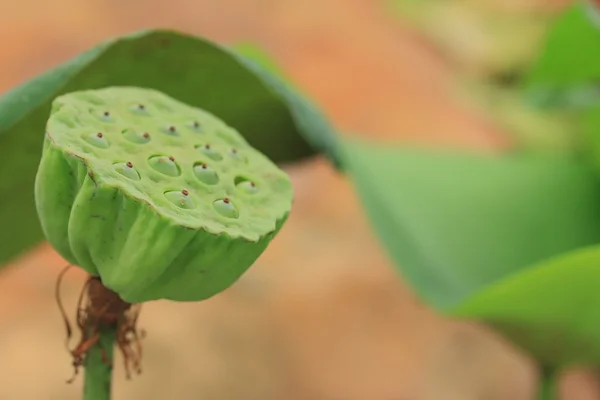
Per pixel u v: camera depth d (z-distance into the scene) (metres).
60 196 0.59
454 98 2.10
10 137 0.70
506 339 0.83
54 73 0.69
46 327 1.36
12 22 1.80
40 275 1.43
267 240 0.59
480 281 0.95
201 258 0.58
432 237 0.96
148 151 0.61
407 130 1.87
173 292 0.59
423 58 2.25
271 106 0.80
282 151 0.85
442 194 1.01
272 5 2.14
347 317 1.48
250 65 0.74
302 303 1.47
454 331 1.52
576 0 0.94
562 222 1.04
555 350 0.82
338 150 0.84
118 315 0.63
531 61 2.43
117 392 1.29
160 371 1.33
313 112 0.82
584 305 0.78
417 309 1.52
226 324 1.41
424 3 2.53
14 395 1.26
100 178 0.57
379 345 1.46
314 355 1.42
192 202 0.59
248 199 0.60
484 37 2.47
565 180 1.07
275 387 1.37
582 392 1.56
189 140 0.62
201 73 0.75
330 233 1.62
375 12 2.37
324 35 2.09
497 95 2.24
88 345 0.63
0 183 0.73
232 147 0.63
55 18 1.84
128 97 0.63
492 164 1.08
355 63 2.04
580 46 0.98
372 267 1.56
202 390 1.33
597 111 1.06
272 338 1.42
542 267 0.76
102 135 0.60
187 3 2.03
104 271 0.59
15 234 0.77
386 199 0.96
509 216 1.03
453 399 1.44
